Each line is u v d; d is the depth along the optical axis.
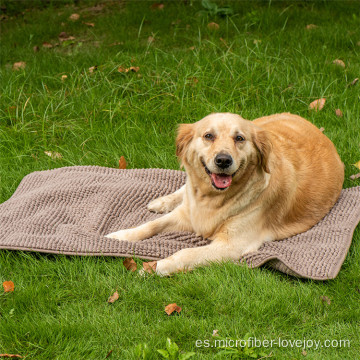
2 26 12.98
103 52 10.54
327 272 5.02
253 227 5.56
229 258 5.42
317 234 5.72
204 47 10.21
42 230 5.82
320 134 6.61
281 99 8.49
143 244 5.47
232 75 8.91
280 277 5.23
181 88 8.64
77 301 4.79
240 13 12.13
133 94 8.82
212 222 5.62
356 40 10.52
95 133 7.88
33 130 8.03
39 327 4.36
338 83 9.10
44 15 13.38
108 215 6.20
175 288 4.92
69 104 8.45
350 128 7.82
